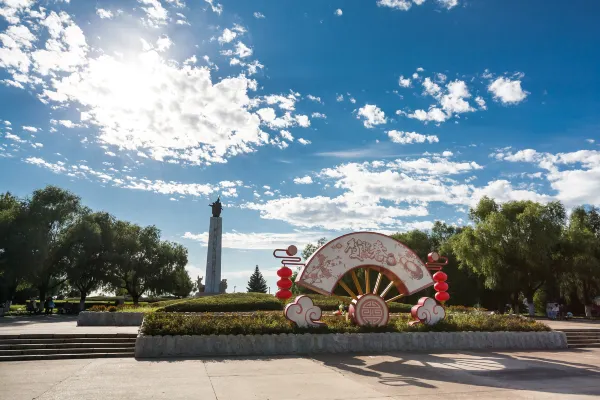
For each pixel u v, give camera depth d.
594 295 36.50
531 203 33.34
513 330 16.48
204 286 35.88
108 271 41.59
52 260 38.16
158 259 49.50
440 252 43.38
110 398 7.66
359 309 15.22
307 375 10.04
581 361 12.98
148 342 12.58
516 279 32.59
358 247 15.70
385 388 8.80
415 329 15.37
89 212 42.66
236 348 13.06
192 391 8.28
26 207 35.41
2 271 32.25
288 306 14.43
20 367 10.83
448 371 10.80
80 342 13.64
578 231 32.44
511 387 9.02
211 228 35.53
